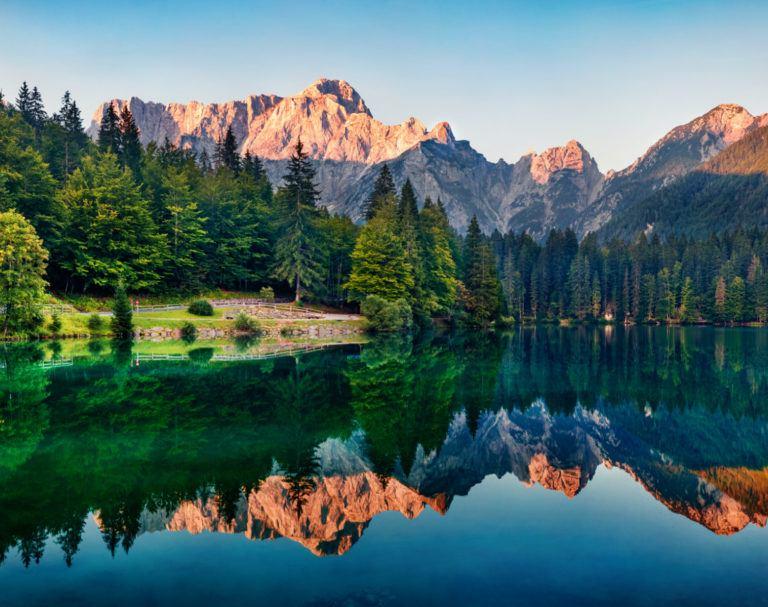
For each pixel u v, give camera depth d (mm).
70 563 10148
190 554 10539
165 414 22516
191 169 92625
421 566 10055
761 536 11773
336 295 87000
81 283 63438
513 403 26953
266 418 22281
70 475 14969
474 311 91500
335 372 34938
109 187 63656
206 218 76312
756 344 65375
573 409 26047
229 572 9773
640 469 17141
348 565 10133
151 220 67938
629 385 33094
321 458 17172
